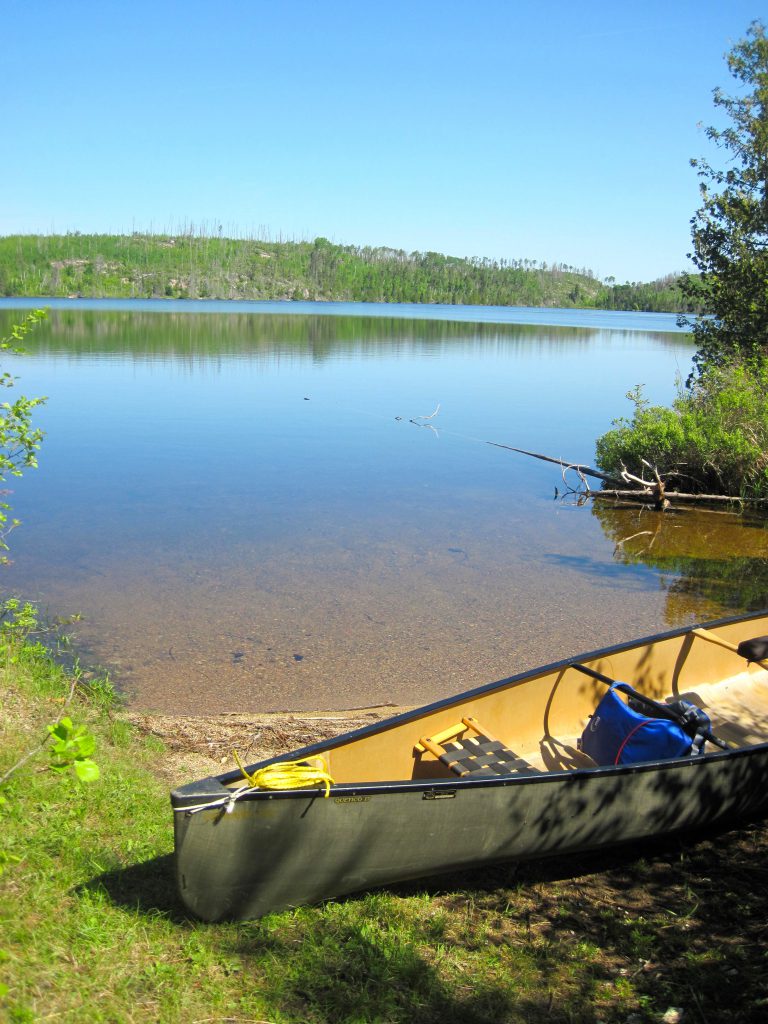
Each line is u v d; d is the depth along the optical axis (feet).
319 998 12.93
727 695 24.72
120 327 238.27
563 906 16.31
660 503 57.77
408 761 18.44
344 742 17.19
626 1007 13.33
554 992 13.65
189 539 44.68
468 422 94.53
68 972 12.32
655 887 17.11
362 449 75.92
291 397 109.19
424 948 14.57
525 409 105.70
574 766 20.62
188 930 14.14
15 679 23.56
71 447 71.67
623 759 18.78
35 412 90.17
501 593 38.24
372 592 37.40
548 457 70.74
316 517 50.93
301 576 39.19
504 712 20.38
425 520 51.70
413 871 15.48
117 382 117.60
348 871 14.88
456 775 18.10
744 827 19.86
